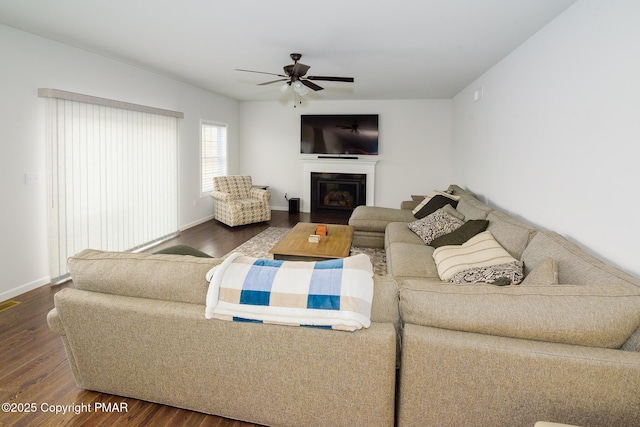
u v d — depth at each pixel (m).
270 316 1.44
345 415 1.49
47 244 3.47
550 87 2.73
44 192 3.41
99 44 3.52
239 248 4.81
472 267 2.38
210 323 1.52
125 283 1.64
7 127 3.06
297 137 7.54
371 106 7.09
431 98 6.77
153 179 4.85
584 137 2.27
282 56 3.92
